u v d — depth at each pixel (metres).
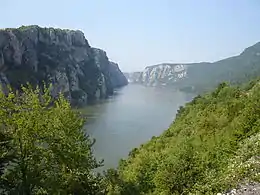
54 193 22.23
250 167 15.34
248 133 25.47
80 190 24.97
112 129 99.62
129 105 175.38
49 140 23.23
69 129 24.59
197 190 17.25
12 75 169.88
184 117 63.03
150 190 25.75
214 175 18.88
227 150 23.58
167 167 22.98
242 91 63.66
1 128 22.36
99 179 27.80
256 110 28.28
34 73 189.25
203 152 26.84
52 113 24.56
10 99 22.73
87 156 26.44
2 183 22.19
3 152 21.91
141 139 85.38
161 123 112.19
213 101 62.12
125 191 26.78
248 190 13.35
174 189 21.58
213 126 37.66
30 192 22.45
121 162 43.34
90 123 110.25
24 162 22.19
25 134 22.20
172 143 41.72
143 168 31.69
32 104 23.22
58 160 23.48
